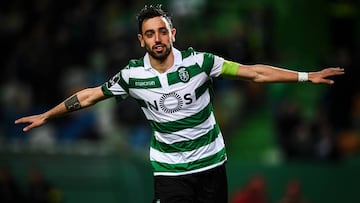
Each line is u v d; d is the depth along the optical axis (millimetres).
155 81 23109
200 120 23281
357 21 64375
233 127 54219
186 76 23047
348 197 47906
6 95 58281
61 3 62031
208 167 23594
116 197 49969
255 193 44562
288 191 44312
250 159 51250
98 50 58656
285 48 63000
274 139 52938
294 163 48250
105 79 56062
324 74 23094
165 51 22875
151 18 22859
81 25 59656
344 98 52125
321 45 63812
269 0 63281
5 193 46250
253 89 55094
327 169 48031
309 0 64750
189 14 60500
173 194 23469
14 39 62281
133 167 49969
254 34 57094
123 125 53188
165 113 23234
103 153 50594
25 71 58719
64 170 50938
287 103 50844
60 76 58469
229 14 61438
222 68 23172
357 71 52531
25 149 51688
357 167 47781
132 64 23406
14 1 63906
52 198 46344
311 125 49531
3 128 56344
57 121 55125
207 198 23750
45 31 60781
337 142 49156
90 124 54219
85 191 50594
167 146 23516
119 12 61688
